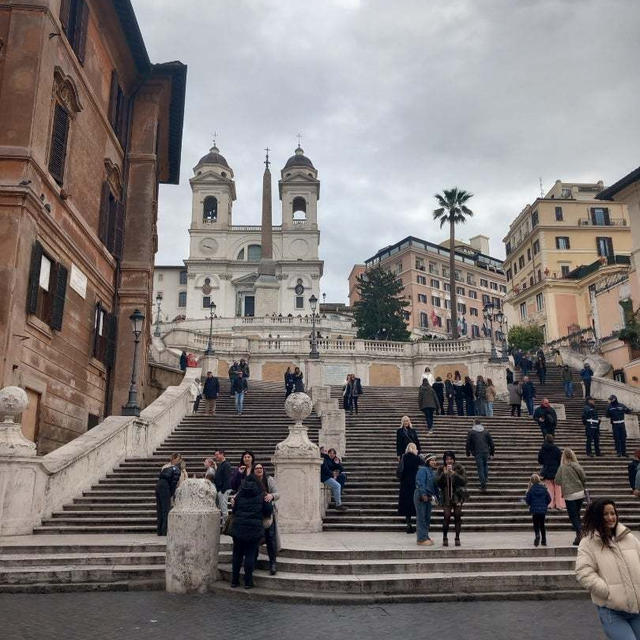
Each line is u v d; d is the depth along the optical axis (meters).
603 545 4.54
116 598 7.99
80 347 18.22
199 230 83.88
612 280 39.69
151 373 25.23
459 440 18.53
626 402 26.30
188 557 8.38
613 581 4.39
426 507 10.03
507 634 6.46
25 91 14.88
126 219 22.64
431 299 90.50
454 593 8.14
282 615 7.16
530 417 21.84
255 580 8.39
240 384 21.86
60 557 9.17
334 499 12.95
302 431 12.08
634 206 35.50
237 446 17.14
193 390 21.92
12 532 10.98
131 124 23.52
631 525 12.70
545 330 51.66
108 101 21.00
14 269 13.74
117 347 21.28
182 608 7.46
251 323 62.53
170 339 36.47
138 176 23.05
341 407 24.20
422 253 91.44
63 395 16.86
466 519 12.52
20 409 11.58
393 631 6.54
